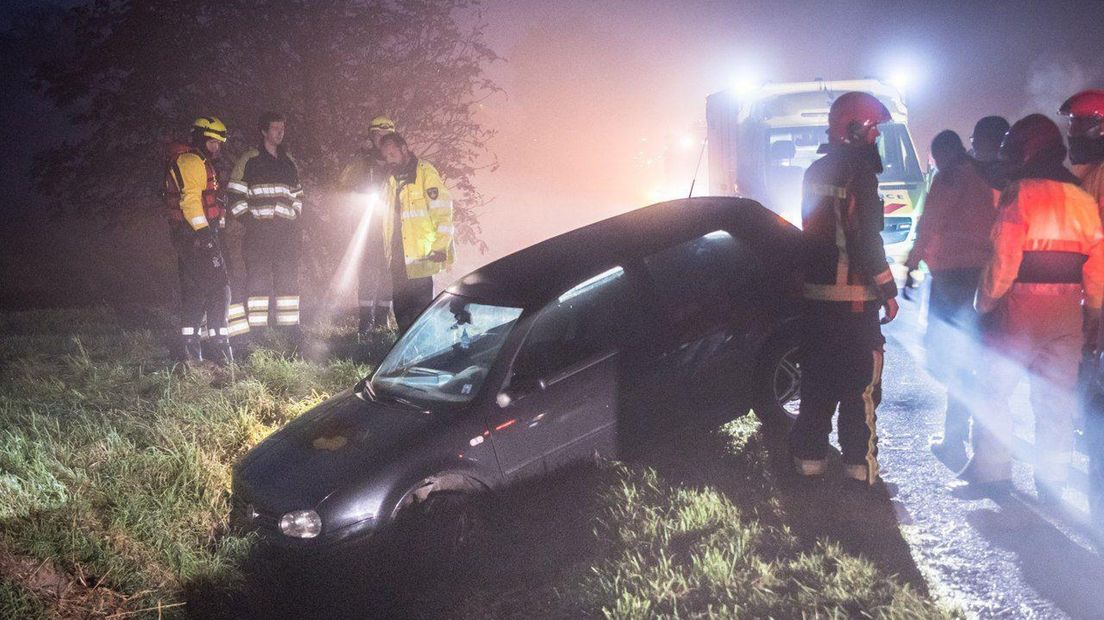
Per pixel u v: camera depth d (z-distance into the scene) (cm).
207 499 557
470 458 504
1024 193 465
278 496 495
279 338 920
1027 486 514
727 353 568
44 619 430
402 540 494
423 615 464
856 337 491
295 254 941
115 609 455
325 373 787
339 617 475
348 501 482
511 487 515
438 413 517
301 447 527
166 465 584
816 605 397
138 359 853
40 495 525
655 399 549
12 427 629
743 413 584
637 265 561
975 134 561
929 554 445
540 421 520
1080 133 475
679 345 553
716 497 491
